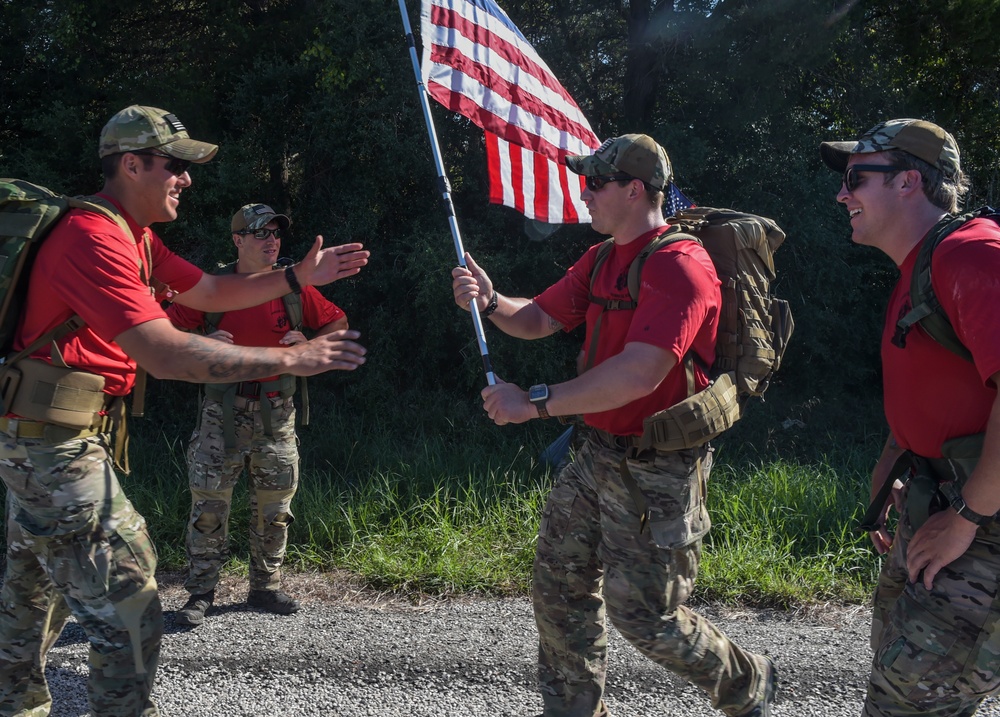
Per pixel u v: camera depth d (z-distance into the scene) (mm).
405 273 7973
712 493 5867
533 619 4215
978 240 2090
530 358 8008
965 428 2217
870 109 9258
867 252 8969
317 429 7738
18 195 2537
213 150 2789
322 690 3426
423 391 8375
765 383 2902
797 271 8648
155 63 9352
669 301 2594
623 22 9711
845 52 8820
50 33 8625
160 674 3559
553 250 8672
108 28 9102
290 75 8539
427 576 4832
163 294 3287
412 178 8664
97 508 2596
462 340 8484
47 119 8359
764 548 5020
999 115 9477
